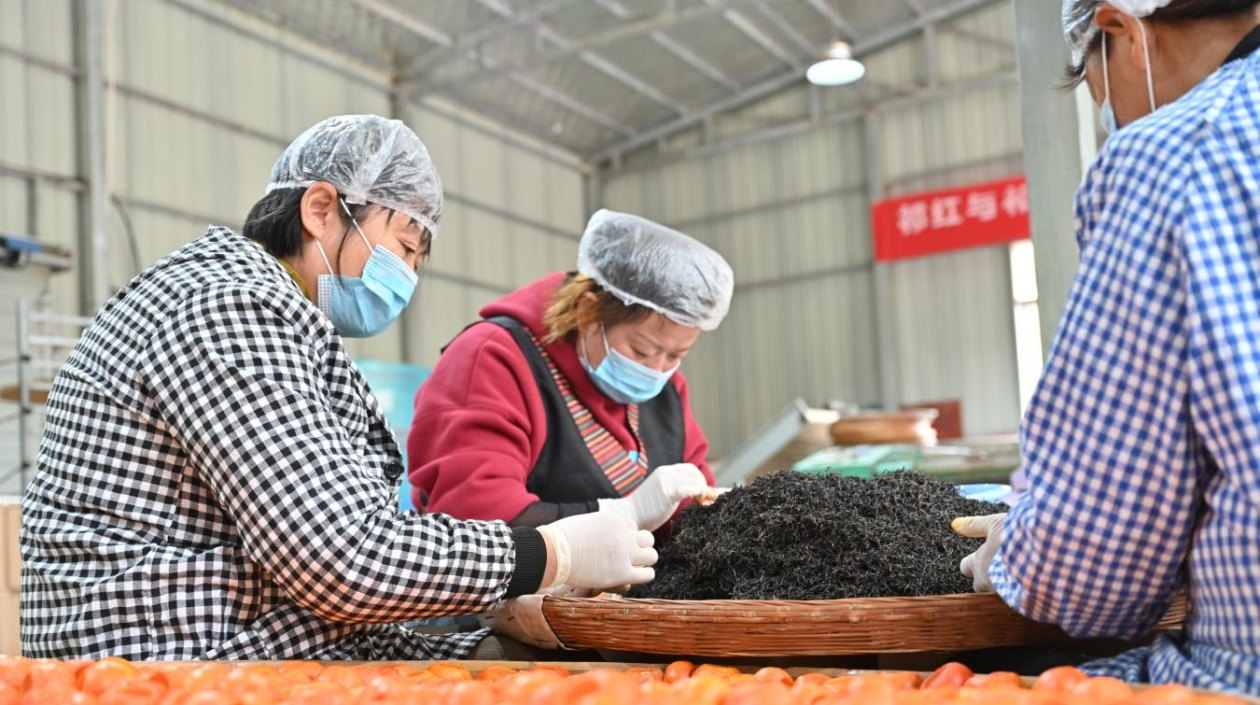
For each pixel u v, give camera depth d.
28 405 6.29
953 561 1.39
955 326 13.59
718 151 15.23
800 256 14.71
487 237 13.81
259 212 1.51
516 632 1.41
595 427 2.05
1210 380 0.86
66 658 1.28
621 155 15.94
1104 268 0.92
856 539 1.39
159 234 10.19
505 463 1.86
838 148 14.48
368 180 1.48
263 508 1.23
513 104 13.97
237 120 10.92
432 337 12.83
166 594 1.27
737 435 15.06
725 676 1.04
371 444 1.45
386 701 0.93
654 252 1.94
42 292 7.29
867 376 14.19
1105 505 0.91
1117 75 1.10
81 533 1.30
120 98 9.94
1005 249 13.29
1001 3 13.32
